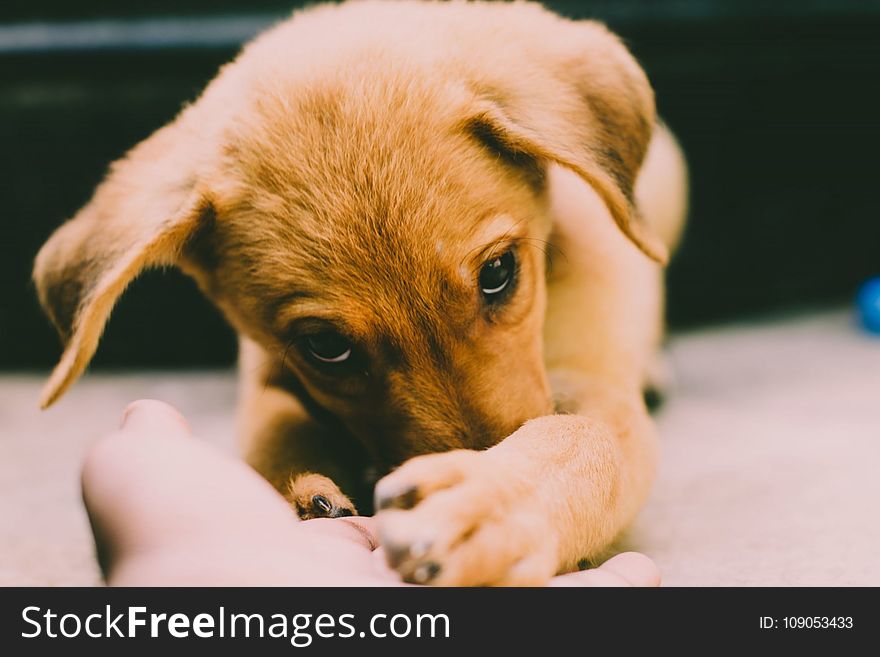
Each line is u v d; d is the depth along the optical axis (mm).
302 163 391
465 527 279
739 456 495
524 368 392
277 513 300
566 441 343
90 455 314
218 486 302
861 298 777
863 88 857
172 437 316
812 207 883
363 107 396
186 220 397
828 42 847
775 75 849
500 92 408
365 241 378
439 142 391
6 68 797
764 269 886
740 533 407
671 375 628
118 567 296
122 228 407
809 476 460
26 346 837
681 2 831
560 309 443
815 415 553
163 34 800
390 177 382
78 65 797
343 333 382
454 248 377
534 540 292
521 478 310
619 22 821
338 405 405
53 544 446
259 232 395
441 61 413
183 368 832
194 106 445
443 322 375
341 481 415
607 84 434
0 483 535
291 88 407
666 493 454
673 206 648
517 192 403
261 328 409
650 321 552
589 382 429
